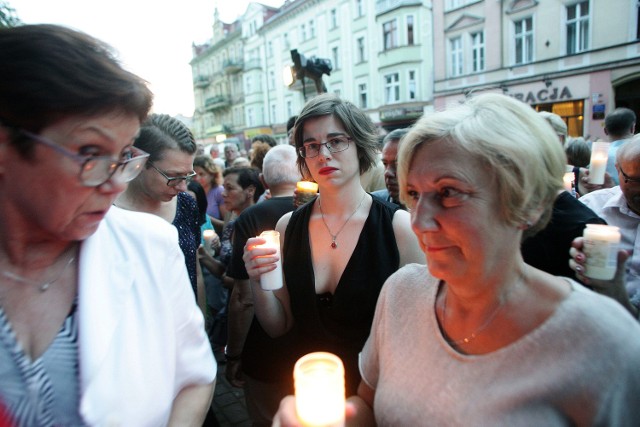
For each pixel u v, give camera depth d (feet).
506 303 2.62
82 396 2.47
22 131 2.11
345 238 5.19
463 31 54.19
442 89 58.39
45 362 2.47
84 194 2.33
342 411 2.63
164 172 5.88
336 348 5.07
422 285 3.30
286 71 18.97
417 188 2.64
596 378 2.24
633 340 2.27
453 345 2.86
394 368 3.14
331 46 80.48
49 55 2.06
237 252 6.97
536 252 5.36
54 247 2.61
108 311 2.69
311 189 6.90
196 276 7.13
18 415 2.36
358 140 5.16
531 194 2.42
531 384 2.37
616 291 4.28
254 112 115.14
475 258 2.51
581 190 11.42
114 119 2.29
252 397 5.97
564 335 2.36
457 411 2.59
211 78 141.49
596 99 43.37
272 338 5.68
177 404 3.36
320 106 5.08
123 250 2.94
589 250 4.32
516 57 49.85
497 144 2.33
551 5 44.86
